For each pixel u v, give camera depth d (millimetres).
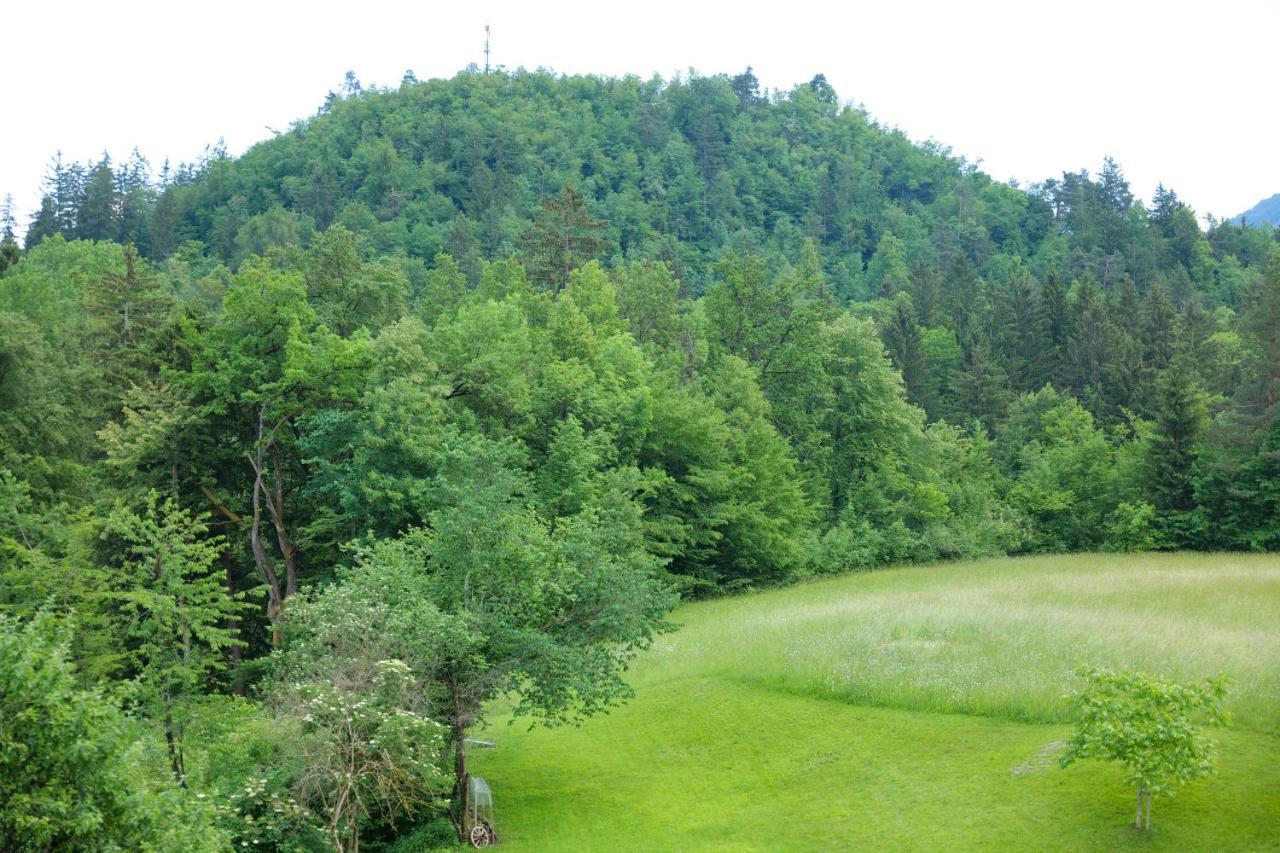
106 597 26078
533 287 76562
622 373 54094
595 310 64250
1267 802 17734
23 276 55844
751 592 52344
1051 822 18328
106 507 35906
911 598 38344
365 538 36219
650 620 23766
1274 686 22859
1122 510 64188
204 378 37031
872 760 22797
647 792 23094
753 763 23938
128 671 28000
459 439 36125
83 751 12742
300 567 39750
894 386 65312
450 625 20766
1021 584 41469
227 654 37500
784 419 64875
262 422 37688
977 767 21406
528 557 22328
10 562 28203
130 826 13477
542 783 24297
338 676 19547
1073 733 18266
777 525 54781
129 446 34906
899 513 63219
